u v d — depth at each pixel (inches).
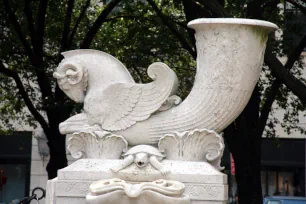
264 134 1069.1
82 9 887.7
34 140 1330.0
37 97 1015.0
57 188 357.4
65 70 378.6
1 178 1354.6
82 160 363.3
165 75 366.9
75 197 356.8
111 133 368.8
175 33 775.1
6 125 1067.9
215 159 361.1
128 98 369.1
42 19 808.9
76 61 377.7
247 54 363.3
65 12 880.9
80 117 374.0
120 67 378.0
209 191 349.4
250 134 767.1
